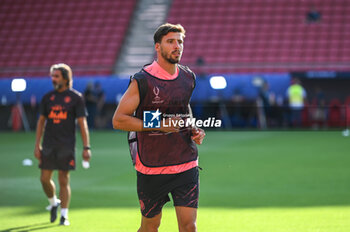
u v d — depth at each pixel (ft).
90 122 237.66
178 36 43.93
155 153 44.93
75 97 67.82
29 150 164.55
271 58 284.82
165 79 44.57
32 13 330.13
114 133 223.71
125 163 131.75
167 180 45.06
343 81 231.50
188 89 45.65
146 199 46.14
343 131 217.56
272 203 81.71
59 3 332.19
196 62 268.41
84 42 310.86
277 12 302.45
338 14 295.07
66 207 68.69
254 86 229.86
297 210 76.02
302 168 118.93
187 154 45.39
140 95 43.96
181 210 45.01
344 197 85.51
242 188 95.30
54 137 67.51
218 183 101.04
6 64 309.22
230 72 269.23
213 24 304.50
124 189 96.12
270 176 108.47
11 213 76.23
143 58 299.17
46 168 67.72
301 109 230.27
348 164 124.16
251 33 296.30
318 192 90.38
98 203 83.61
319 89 232.94
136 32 313.12
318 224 66.95
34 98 244.01
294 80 228.22
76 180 107.04
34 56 309.22
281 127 231.50
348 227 65.10
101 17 321.73
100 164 130.41
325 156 139.54
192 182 45.32
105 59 301.22
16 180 107.65
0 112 248.11
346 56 279.28
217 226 66.90
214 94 227.81
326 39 286.46
